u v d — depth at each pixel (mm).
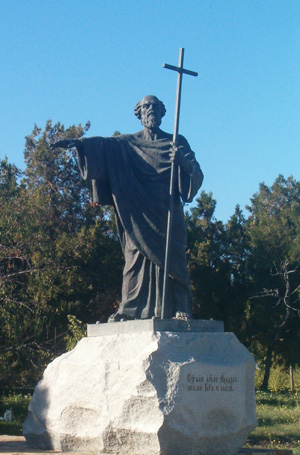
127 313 8906
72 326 20219
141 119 9602
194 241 31109
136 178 9234
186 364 7594
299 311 30016
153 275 9016
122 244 9461
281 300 31297
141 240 8969
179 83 9133
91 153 9172
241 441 7988
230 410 7805
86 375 8234
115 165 9305
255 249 31844
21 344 21812
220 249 32250
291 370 34531
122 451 7598
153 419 7309
